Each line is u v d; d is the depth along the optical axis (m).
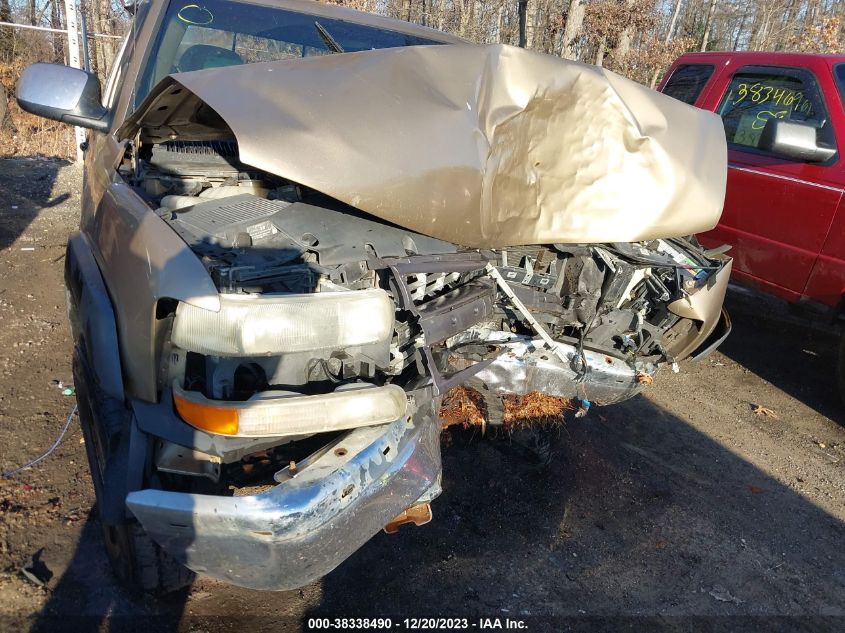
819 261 4.33
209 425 1.80
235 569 1.84
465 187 2.23
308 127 2.04
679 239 3.34
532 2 14.93
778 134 4.21
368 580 2.61
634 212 2.61
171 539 1.79
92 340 2.08
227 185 2.57
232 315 1.76
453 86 2.31
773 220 4.65
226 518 1.74
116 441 2.00
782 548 3.06
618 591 2.69
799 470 3.73
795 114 4.76
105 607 2.35
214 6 3.35
